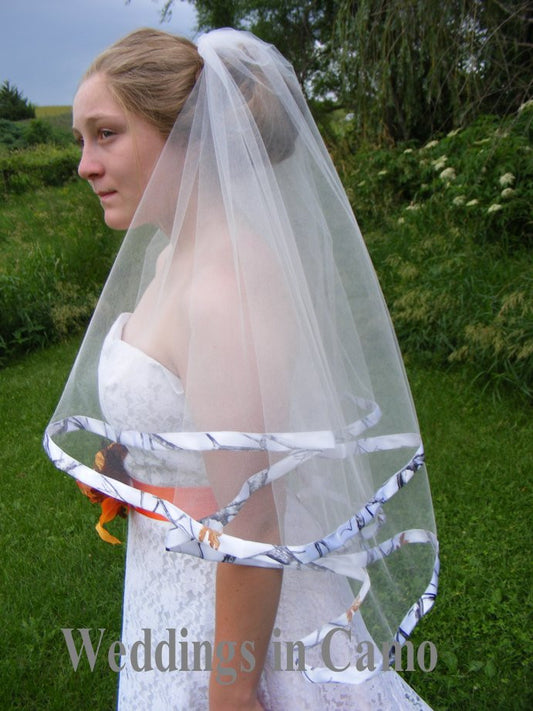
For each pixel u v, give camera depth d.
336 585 1.26
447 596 2.71
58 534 3.48
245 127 1.13
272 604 1.08
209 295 1.07
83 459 1.24
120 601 2.93
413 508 1.32
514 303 4.53
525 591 2.74
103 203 1.24
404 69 7.10
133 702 1.33
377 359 1.33
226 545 1.05
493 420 4.21
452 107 7.50
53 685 2.48
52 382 5.70
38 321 6.70
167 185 1.17
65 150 14.66
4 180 13.03
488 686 2.32
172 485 1.19
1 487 4.00
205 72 1.14
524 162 5.61
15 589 3.04
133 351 1.16
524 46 6.70
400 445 1.33
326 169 1.31
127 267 1.28
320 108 9.80
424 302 5.05
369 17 6.95
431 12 6.30
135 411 1.14
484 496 3.42
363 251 1.34
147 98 1.15
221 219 1.12
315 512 1.13
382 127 7.93
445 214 6.05
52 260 7.24
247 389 1.04
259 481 1.05
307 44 10.05
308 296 1.16
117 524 3.51
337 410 1.16
